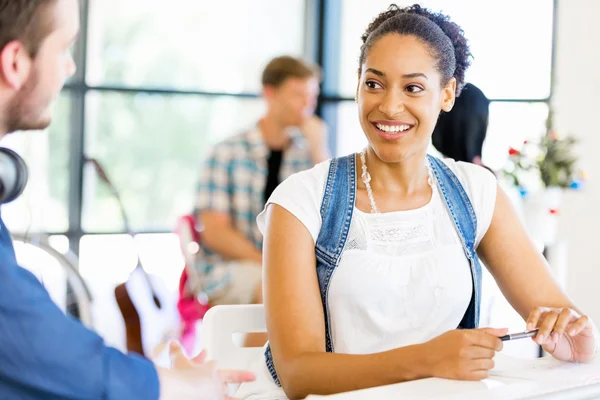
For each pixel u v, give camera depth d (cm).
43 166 396
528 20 392
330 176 154
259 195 322
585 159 379
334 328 148
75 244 404
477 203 159
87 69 410
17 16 86
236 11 431
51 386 84
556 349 136
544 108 392
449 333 123
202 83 431
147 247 418
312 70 326
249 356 159
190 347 299
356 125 445
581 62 380
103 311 273
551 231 344
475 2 388
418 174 154
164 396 92
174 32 425
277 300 143
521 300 158
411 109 144
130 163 421
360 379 126
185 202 432
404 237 150
